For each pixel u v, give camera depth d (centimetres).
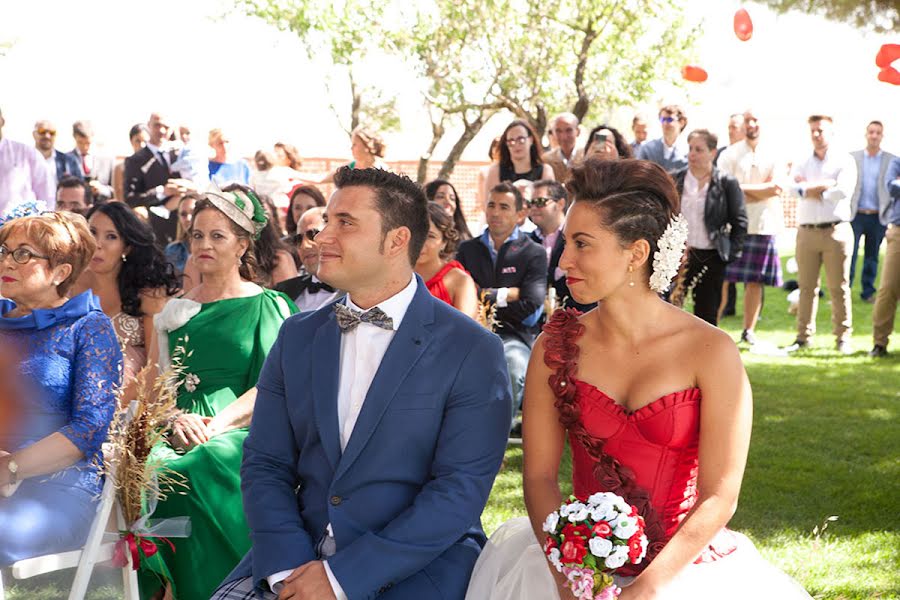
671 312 277
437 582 277
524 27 1437
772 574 276
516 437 625
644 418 267
